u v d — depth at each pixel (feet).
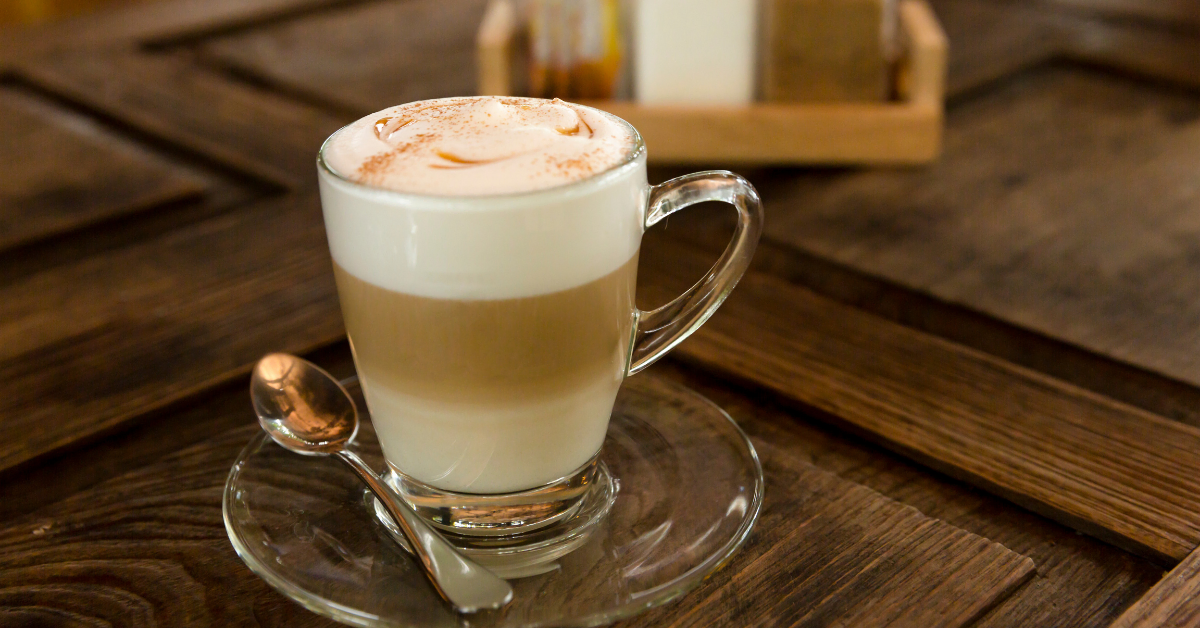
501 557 1.60
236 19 3.71
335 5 4.00
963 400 1.83
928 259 2.16
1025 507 1.69
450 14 3.86
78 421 1.82
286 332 1.99
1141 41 3.36
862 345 1.93
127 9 3.92
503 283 1.55
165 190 2.41
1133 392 1.86
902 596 1.56
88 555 1.62
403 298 1.57
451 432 1.62
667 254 2.17
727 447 1.73
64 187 2.43
